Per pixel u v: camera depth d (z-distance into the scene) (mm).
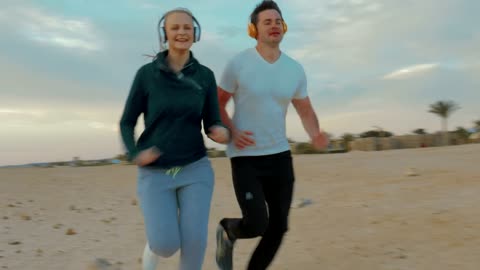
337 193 8523
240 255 5199
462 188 7891
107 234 6141
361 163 14359
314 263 4680
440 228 5527
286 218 3980
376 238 5359
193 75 3273
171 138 3244
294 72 3965
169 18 3264
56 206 8219
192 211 3244
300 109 4266
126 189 10414
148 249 3688
